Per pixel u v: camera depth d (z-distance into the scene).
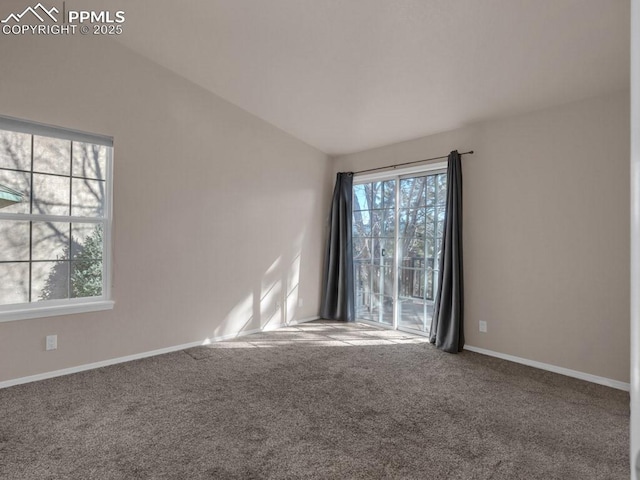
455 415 2.58
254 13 2.87
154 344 3.66
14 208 3.00
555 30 2.53
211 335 4.10
